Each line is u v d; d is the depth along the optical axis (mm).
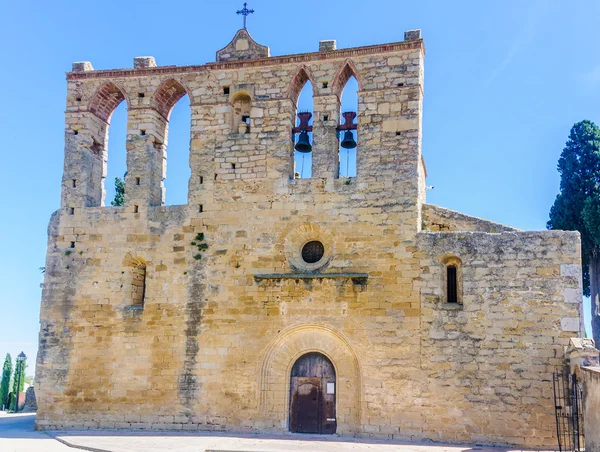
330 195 31719
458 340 28938
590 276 48719
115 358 32375
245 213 32531
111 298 33062
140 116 34812
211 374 31219
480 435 28000
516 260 29031
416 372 29078
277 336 30828
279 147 32844
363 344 29828
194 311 32000
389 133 31578
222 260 32250
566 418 27156
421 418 28688
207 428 30781
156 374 31781
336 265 30938
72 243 34094
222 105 34000
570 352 27062
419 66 31906
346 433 29422
